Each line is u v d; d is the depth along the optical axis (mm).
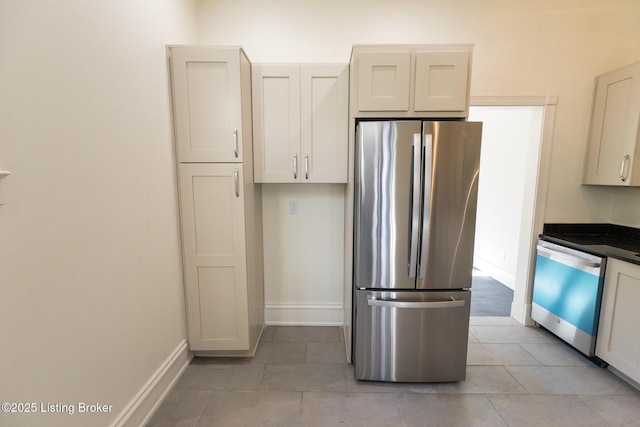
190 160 2016
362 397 1889
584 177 2629
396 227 1896
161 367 1856
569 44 2504
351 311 2178
